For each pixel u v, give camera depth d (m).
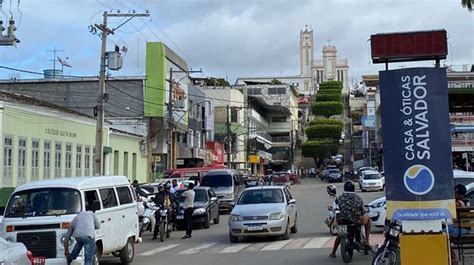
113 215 14.25
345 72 192.38
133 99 47.78
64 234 12.49
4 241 9.59
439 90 10.00
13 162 26.55
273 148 108.06
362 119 101.56
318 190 55.41
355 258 14.35
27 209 12.98
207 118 64.50
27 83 47.84
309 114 129.25
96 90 47.56
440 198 9.94
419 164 9.99
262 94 108.31
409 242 10.00
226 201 32.97
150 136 47.91
